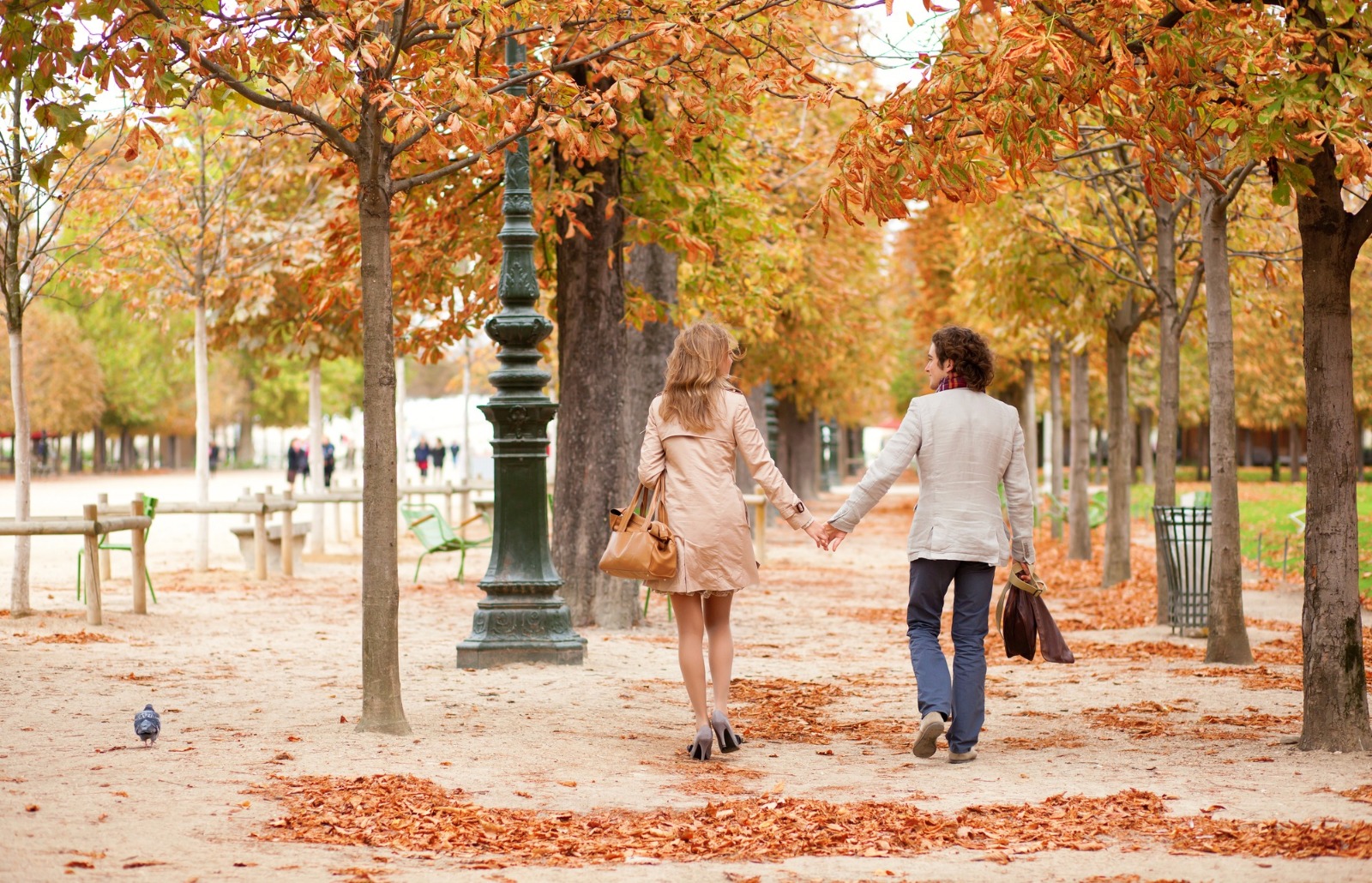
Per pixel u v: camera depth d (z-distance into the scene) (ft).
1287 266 52.03
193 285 66.49
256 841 16.65
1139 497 132.87
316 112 25.38
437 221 45.75
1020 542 23.84
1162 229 47.01
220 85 24.82
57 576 60.85
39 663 33.60
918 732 23.32
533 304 37.47
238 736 24.09
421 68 26.58
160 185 63.41
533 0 27.73
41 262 51.34
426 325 52.08
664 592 23.26
